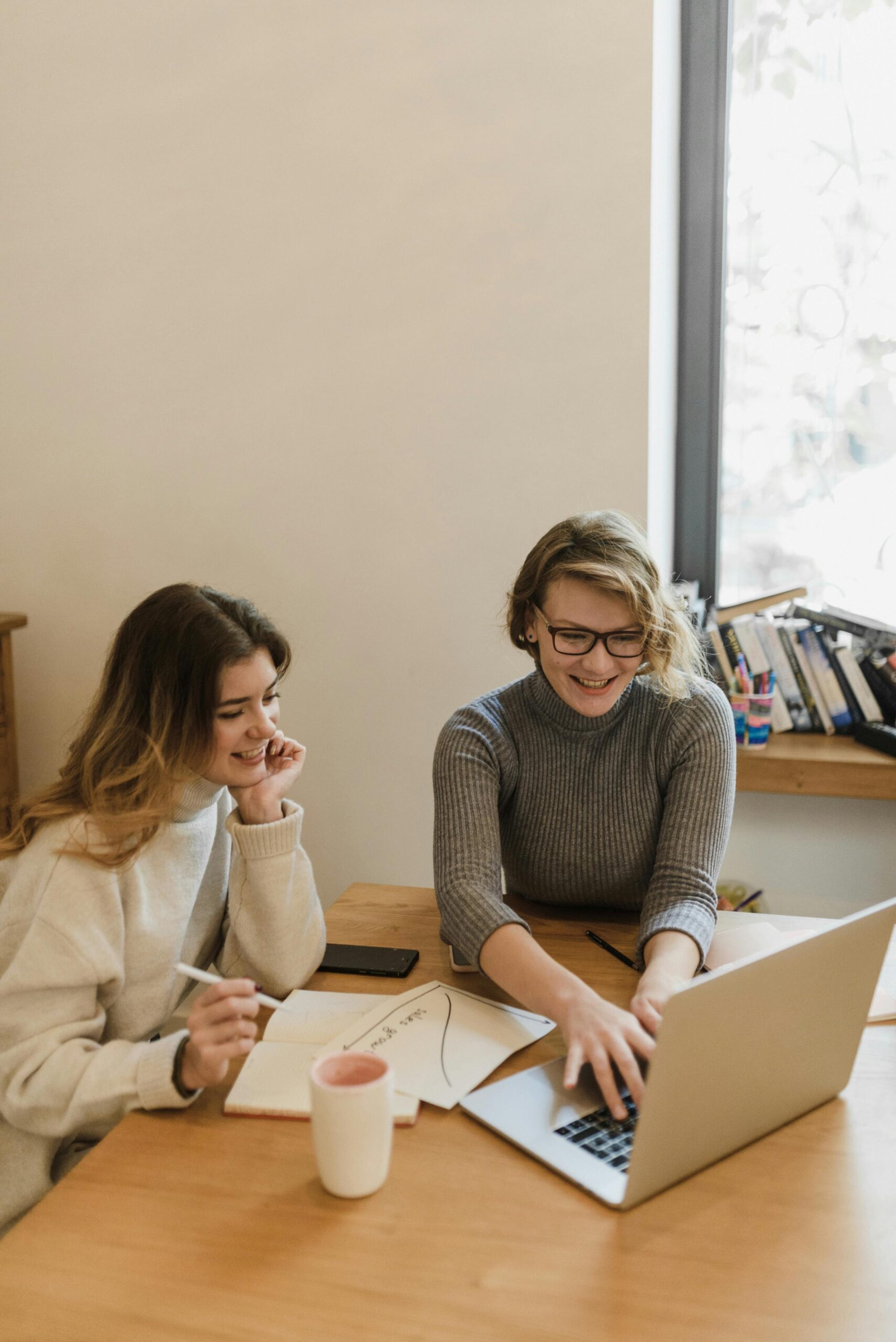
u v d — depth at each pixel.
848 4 2.13
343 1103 0.81
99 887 1.07
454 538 2.14
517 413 2.07
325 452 2.18
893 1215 0.82
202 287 2.20
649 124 1.92
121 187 2.21
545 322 2.03
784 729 2.26
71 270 2.27
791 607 2.27
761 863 2.29
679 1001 0.77
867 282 2.22
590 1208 0.83
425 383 2.11
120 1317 0.72
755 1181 0.86
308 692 2.26
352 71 2.05
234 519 2.26
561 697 1.32
